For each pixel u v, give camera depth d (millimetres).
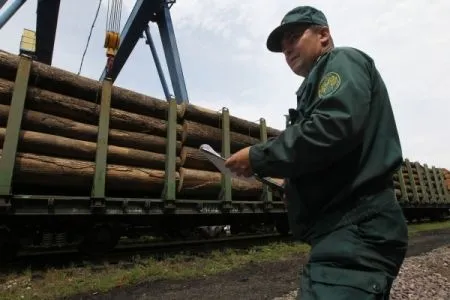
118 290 4832
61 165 6281
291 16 1596
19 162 5855
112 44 16781
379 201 1222
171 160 7879
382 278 1135
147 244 8938
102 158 6727
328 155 1146
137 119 7664
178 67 20891
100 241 6836
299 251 8547
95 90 7125
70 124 6613
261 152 1275
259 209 9852
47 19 18844
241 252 8023
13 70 6125
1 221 5895
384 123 1292
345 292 1118
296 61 1617
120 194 7590
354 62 1261
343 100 1141
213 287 4973
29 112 6184
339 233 1221
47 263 6207
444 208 24953
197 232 9703
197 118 8961
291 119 1484
